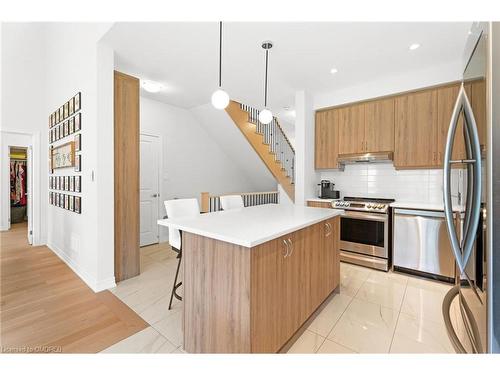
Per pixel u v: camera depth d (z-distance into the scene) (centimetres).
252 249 128
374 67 291
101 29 229
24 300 224
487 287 83
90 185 251
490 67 81
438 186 308
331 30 219
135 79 279
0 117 362
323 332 182
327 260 218
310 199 367
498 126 80
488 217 82
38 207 400
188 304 158
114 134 262
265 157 488
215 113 457
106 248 248
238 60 277
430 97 293
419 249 277
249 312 127
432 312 209
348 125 357
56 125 349
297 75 315
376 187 355
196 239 153
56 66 347
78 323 190
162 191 444
